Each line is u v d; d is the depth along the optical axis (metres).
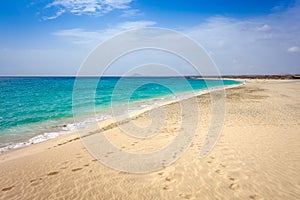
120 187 4.66
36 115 15.58
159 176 5.08
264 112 13.33
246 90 32.12
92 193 4.47
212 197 4.08
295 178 4.65
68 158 6.63
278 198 3.95
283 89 33.62
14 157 7.17
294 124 9.88
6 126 12.26
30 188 4.80
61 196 4.41
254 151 6.31
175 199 4.09
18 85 56.59
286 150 6.32
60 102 22.92
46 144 8.76
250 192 4.18
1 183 5.12
